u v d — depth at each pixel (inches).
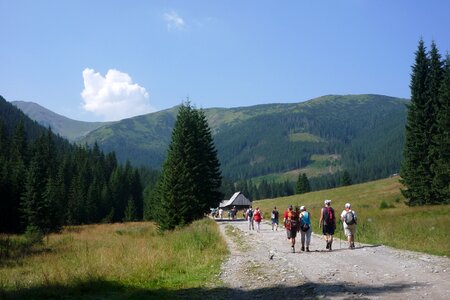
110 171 5423.2
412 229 927.7
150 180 6486.2
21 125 4062.5
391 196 2581.2
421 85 1953.7
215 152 2354.8
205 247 864.3
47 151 4242.1
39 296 448.5
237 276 551.2
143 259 636.1
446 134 1785.2
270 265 622.8
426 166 1865.2
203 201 2160.4
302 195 4116.6
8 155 3882.9
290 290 438.9
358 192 3324.3
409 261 575.8
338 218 1558.8
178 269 612.4
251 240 1048.2
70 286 488.1
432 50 1959.9
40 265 810.8
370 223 1139.3
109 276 551.2
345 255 671.1
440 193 1790.1
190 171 1987.0
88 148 5905.5
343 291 409.1
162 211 1784.0
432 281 435.5
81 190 3922.2
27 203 2292.1
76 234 1882.4
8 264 875.4
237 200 4148.6
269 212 2871.6
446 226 917.2
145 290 468.8
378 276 480.1
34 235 1408.7
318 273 523.2
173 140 2022.6
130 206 4301.2
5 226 2508.6
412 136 1913.1
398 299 365.7
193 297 435.8
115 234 1772.9
